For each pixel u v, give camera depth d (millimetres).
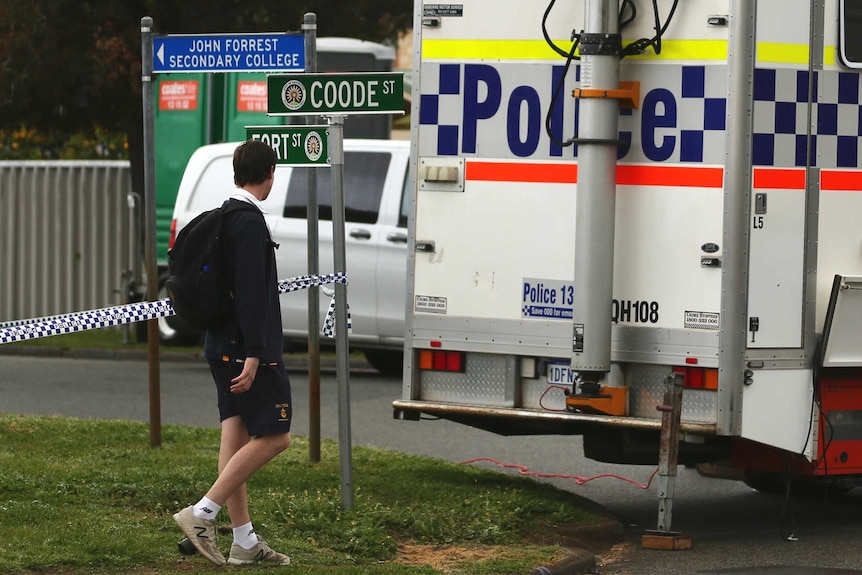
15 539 19969
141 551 19781
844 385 25062
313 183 26844
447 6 25625
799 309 24156
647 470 31953
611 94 23641
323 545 21500
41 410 37688
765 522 26844
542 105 25016
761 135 23609
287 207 45000
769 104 23672
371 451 29891
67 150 77812
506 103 25266
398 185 43812
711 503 28969
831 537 25312
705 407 23812
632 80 24109
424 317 25969
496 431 26625
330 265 44188
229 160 46469
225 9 53781
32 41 51562
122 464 26750
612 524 24641
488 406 25547
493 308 25453
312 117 27922
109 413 37406
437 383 26016
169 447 28891
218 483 19422
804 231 24125
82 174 61281
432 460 29125
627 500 28797
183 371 47188
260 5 53781
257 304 18984
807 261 24172
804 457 24781
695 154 23719
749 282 23594
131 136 56219
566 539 23719
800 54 23969
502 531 23031
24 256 62156
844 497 29641
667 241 23922
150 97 27844
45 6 51344
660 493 24000
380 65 57281
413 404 25891
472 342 25625
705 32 23625
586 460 32875
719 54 23547
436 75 25734
